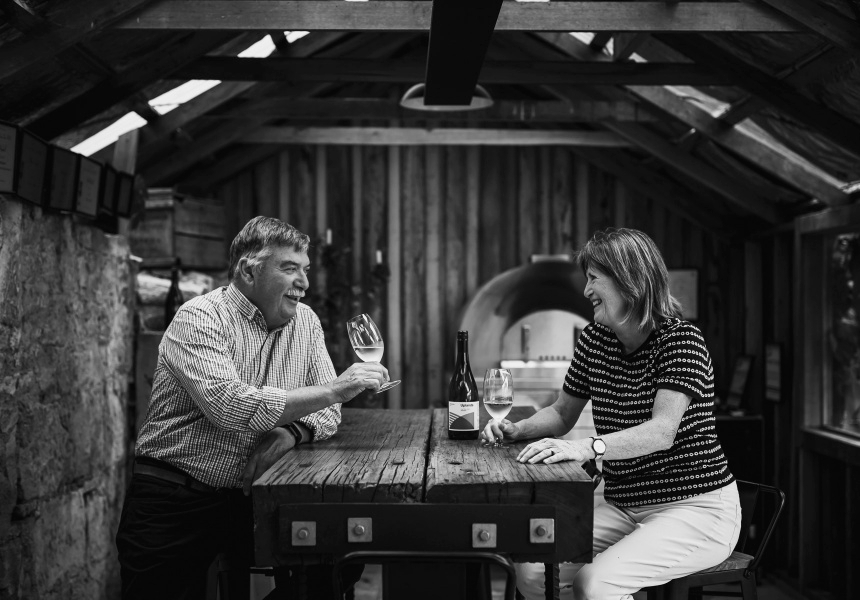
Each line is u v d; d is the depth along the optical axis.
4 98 3.45
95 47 3.51
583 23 3.40
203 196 6.57
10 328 3.18
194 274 5.61
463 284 6.80
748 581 2.56
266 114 5.28
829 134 4.10
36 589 3.39
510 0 3.40
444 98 3.79
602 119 5.35
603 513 2.59
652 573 2.34
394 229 6.79
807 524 5.08
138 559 2.52
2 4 2.89
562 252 6.80
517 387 6.09
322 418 2.70
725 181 5.64
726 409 6.12
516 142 6.27
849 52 3.35
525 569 2.64
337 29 3.30
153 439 2.58
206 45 3.88
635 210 6.79
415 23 3.31
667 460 2.44
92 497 4.10
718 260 6.74
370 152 6.77
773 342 5.79
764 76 4.09
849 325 4.85
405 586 2.13
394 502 2.06
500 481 2.05
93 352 4.12
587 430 5.66
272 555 2.07
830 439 4.77
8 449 3.16
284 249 2.57
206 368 2.41
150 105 4.57
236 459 2.57
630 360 2.51
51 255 3.59
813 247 5.16
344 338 6.67
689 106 4.85
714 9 3.38
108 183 4.12
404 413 3.41
